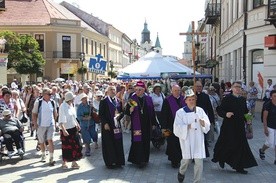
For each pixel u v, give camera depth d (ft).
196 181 26.61
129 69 60.75
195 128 26.37
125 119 54.49
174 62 66.18
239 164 31.45
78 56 181.47
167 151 34.19
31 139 50.01
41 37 176.76
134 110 34.35
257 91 68.64
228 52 107.04
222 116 32.01
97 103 45.09
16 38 147.23
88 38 197.77
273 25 69.31
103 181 29.71
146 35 560.20
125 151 41.73
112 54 253.85
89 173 32.35
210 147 43.34
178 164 33.83
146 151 34.50
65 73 160.86
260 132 53.52
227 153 32.04
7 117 37.86
